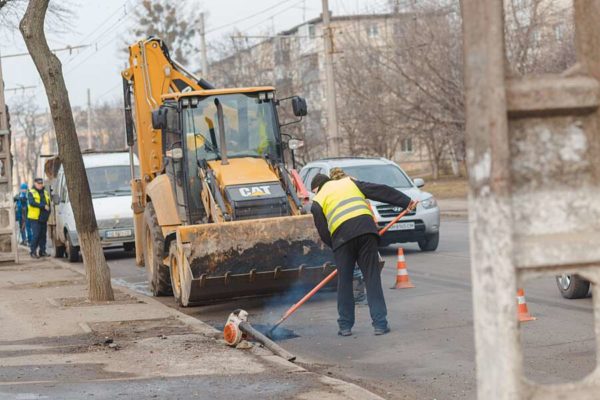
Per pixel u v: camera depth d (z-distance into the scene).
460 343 11.52
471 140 4.64
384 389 9.35
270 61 77.94
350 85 59.91
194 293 15.03
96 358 10.86
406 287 16.84
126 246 29.77
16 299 17.17
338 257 12.56
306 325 13.70
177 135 17.39
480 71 4.57
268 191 15.79
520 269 4.66
